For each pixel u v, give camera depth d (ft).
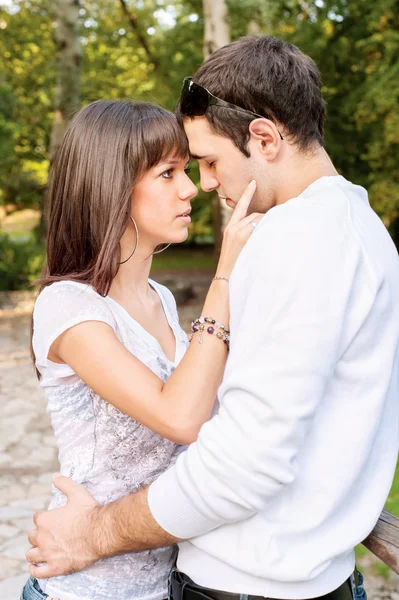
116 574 4.76
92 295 4.90
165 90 60.80
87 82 66.85
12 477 17.16
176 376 4.48
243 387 3.69
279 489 3.73
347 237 3.87
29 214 107.76
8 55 65.98
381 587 10.78
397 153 52.11
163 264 76.74
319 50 52.54
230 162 4.45
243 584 4.01
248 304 3.85
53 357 4.91
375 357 3.94
